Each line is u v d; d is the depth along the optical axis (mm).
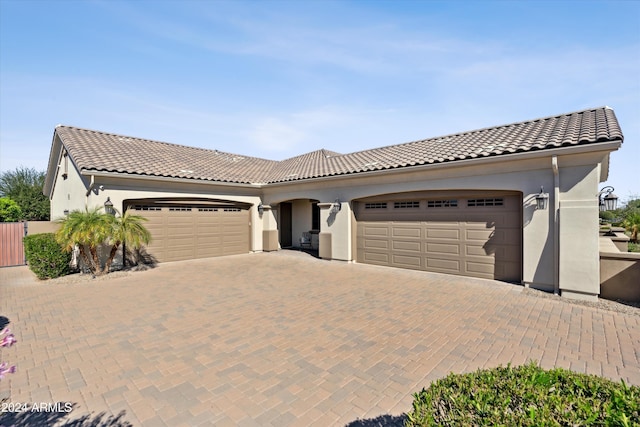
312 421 3336
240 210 16422
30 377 4254
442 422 1954
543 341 5363
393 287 9133
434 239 11062
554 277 8234
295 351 5023
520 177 8867
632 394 2152
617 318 6461
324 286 9320
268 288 9117
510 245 9438
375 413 3465
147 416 3430
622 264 7645
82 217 10164
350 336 5625
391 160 12484
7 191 32281
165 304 7586
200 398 3762
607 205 8250
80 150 12383
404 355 4875
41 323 6316
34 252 10422
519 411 2027
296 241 19297
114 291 8844
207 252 15008
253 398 3756
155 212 13352
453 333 5738
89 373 4355
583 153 7691
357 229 13414
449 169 10250
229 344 5301
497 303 7512
